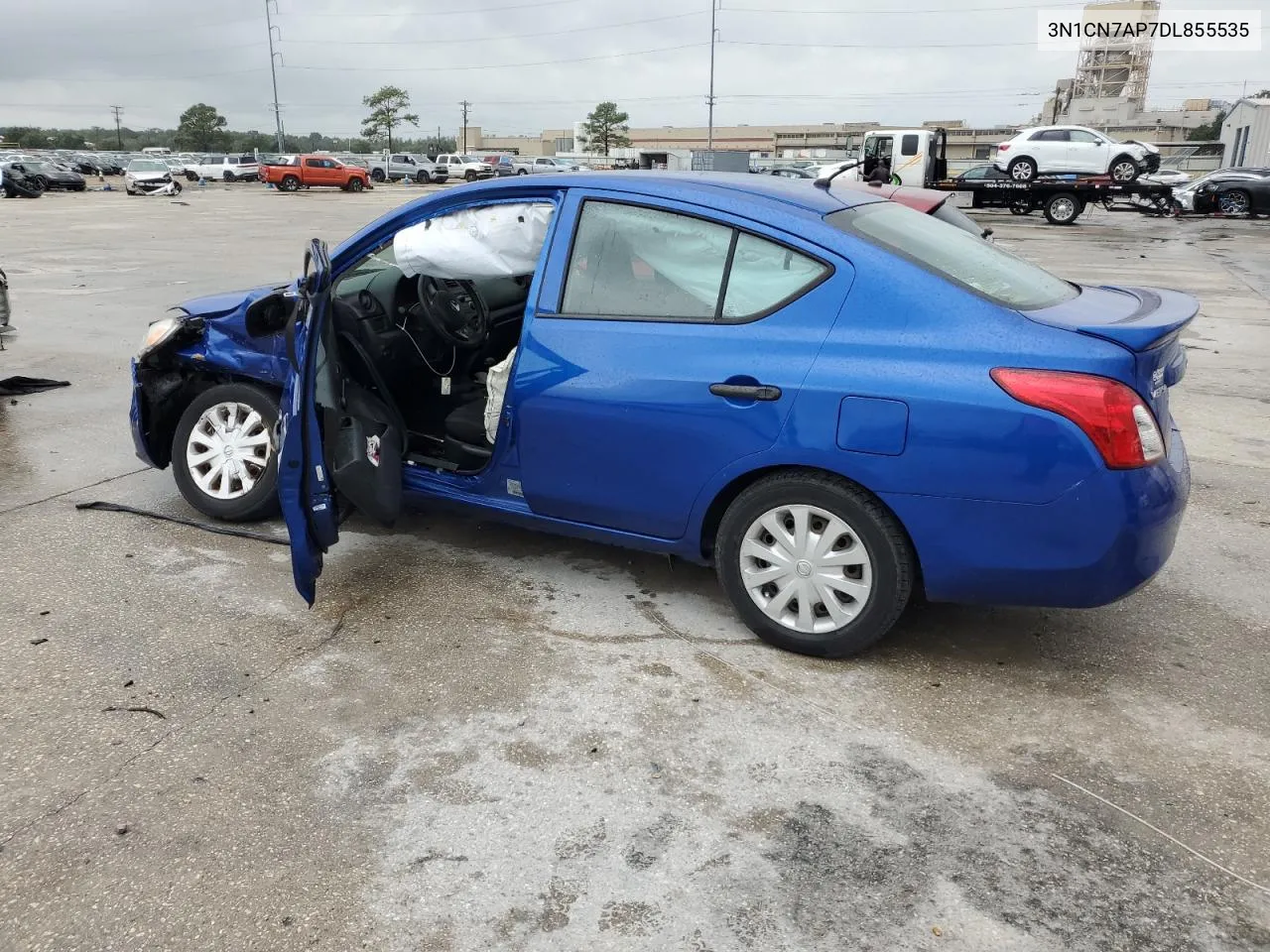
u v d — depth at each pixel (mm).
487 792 2643
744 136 120625
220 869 2342
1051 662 3383
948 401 2879
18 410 6547
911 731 2955
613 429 3395
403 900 2256
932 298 2988
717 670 3295
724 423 3191
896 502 2996
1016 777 2734
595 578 4020
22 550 4156
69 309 10922
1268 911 2248
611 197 3490
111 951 2098
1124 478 2799
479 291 4500
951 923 2203
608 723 2979
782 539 3283
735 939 2154
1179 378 3211
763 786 2682
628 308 3412
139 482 5070
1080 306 3236
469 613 3689
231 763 2746
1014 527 2887
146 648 3371
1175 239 21688
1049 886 2322
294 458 3281
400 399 4461
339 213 29312
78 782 2641
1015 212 29172
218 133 113375
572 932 2170
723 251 3271
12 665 3227
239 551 4195
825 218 3242
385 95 87500
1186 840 2482
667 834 2490
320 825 2502
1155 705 3117
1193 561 4281
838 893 2291
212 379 4547
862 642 3238
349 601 3770
